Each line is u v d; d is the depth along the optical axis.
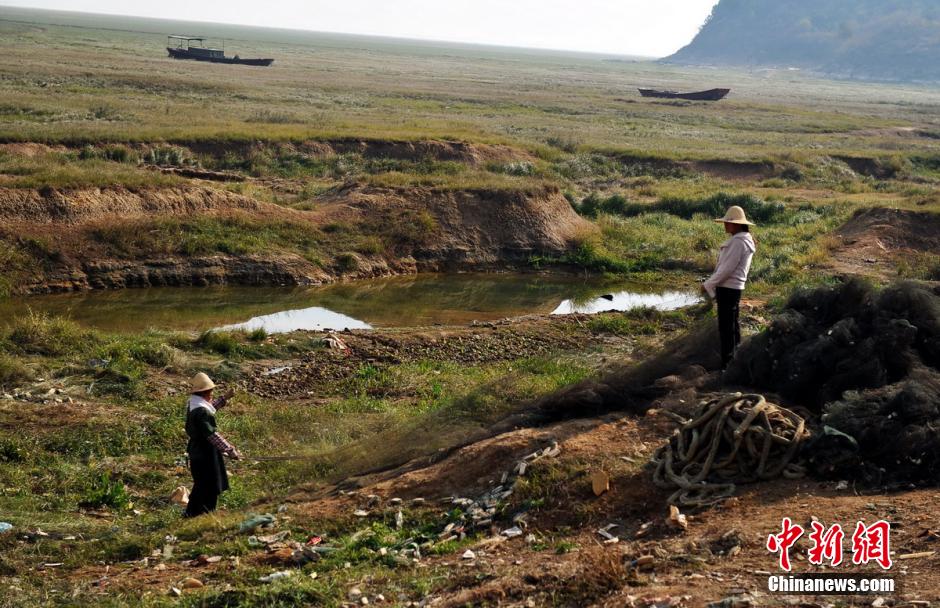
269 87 76.88
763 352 9.29
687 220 33.09
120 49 122.62
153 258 23.22
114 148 34.88
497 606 5.90
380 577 6.86
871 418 7.60
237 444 11.73
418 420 10.81
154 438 11.84
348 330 18.53
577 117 72.38
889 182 44.97
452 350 17.38
